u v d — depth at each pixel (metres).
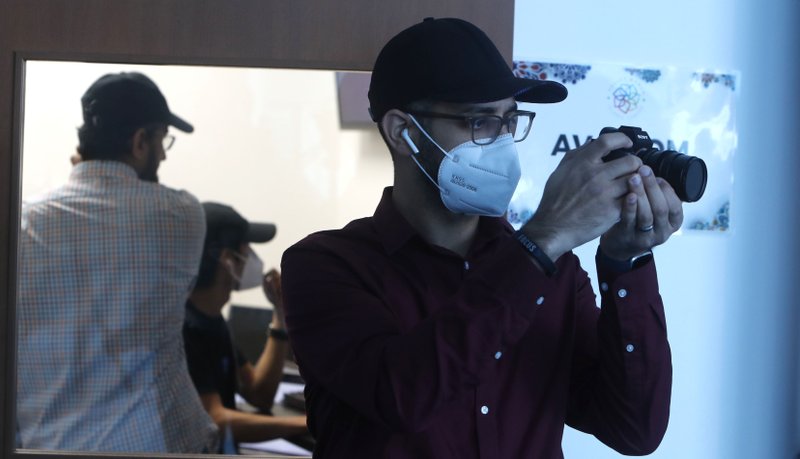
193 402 2.50
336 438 1.14
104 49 1.73
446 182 1.11
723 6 1.90
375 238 1.17
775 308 1.91
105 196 2.43
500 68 1.10
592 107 1.87
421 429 0.97
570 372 1.22
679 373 1.90
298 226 3.21
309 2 1.72
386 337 1.03
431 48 1.10
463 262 1.15
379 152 2.85
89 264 2.34
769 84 1.91
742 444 1.91
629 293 1.08
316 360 1.08
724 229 1.90
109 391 2.30
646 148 1.05
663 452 1.90
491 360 0.96
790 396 1.92
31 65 1.94
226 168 3.25
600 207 0.96
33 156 2.45
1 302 1.76
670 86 1.88
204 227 2.62
